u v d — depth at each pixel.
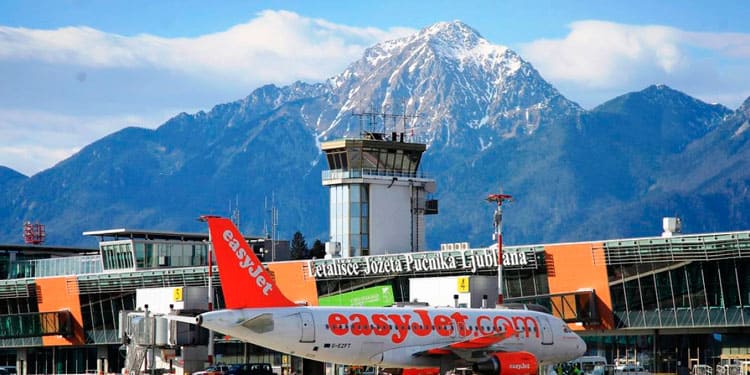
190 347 165.62
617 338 163.62
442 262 173.62
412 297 164.88
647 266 156.38
